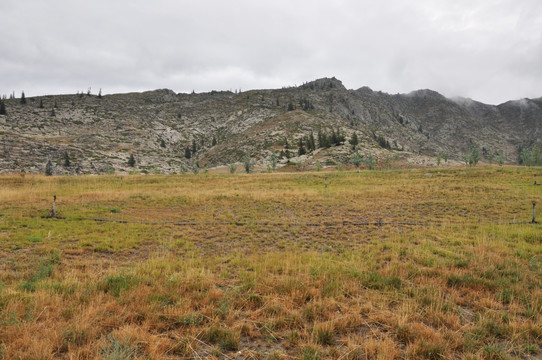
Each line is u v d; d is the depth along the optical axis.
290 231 15.20
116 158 152.62
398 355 4.96
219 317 6.07
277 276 8.29
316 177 43.81
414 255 10.28
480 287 7.55
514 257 10.04
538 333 5.53
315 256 10.46
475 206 21.00
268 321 5.88
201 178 44.66
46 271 8.42
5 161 114.81
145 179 41.47
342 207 21.67
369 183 37.44
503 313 6.15
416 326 5.68
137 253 11.45
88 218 16.55
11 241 11.71
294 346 5.25
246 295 7.05
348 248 11.91
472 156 116.25
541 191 26.78
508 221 16.55
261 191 29.59
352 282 7.80
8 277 8.10
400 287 7.57
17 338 5.03
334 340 5.41
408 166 129.75
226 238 13.76
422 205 22.11
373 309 6.45
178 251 11.62
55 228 14.06
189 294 7.13
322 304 6.50
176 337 5.28
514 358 4.92
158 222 16.61
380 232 14.62
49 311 6.00
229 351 5.12
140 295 6.81
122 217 17.41
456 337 5.38
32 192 24.41
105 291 7.31
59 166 124.50
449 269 8.91
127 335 5.11
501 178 36.19
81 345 5.00
